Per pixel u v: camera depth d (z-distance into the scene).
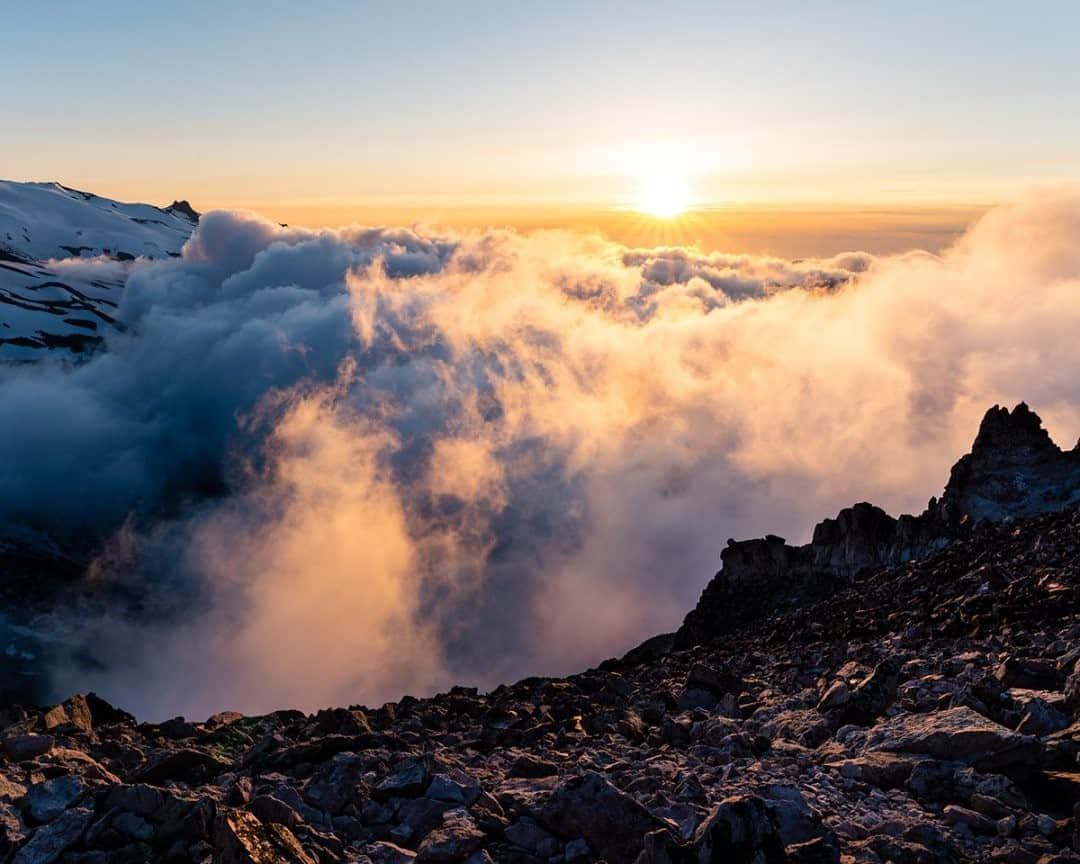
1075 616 17.48
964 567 27.48
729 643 29.53
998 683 12.45
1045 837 8.40
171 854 7.97
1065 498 34.47
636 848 8.27
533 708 17.52
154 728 14.95
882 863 7.93
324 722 14.45
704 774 10.86
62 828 8.48
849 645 21.06
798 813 8.69
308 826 8.76
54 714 14.12
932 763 10.11
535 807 9.14
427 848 8.30
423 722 15.91
